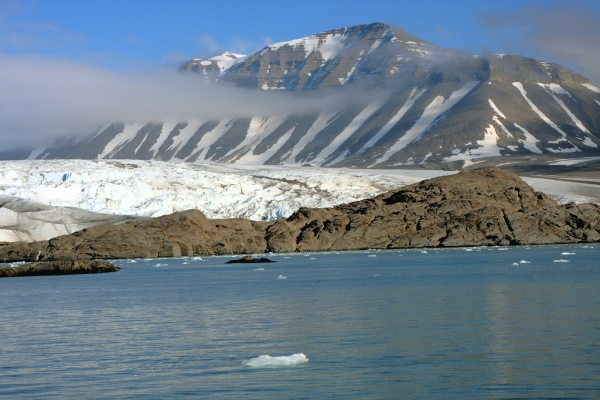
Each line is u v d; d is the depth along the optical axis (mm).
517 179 162250
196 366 34219
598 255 114250
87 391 30219
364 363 33750
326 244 151250
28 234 159500
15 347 40719
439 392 28547
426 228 150625
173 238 145750
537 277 75500
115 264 127438
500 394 28031
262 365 33938
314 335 41500
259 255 146875
